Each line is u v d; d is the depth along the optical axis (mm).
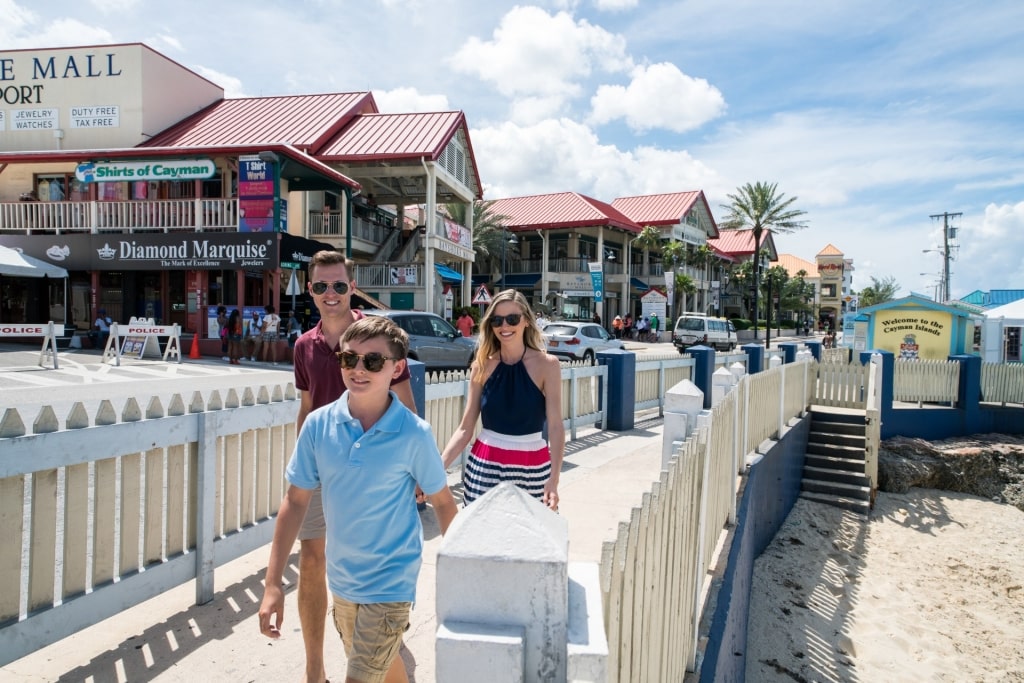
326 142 23484
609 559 1675
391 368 2002
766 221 38688
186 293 20016
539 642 1202
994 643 6883
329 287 2641
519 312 2953
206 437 3305
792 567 7938
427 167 22953
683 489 2965
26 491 2592
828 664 5969
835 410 13164
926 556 9258
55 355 14164
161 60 23234
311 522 2480
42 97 22578
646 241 44094
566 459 7387
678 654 2947
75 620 2680
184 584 3607
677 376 11969
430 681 2709
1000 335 19609
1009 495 12055
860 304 101188
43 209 19422
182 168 18531
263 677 2684
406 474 2008
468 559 1211
